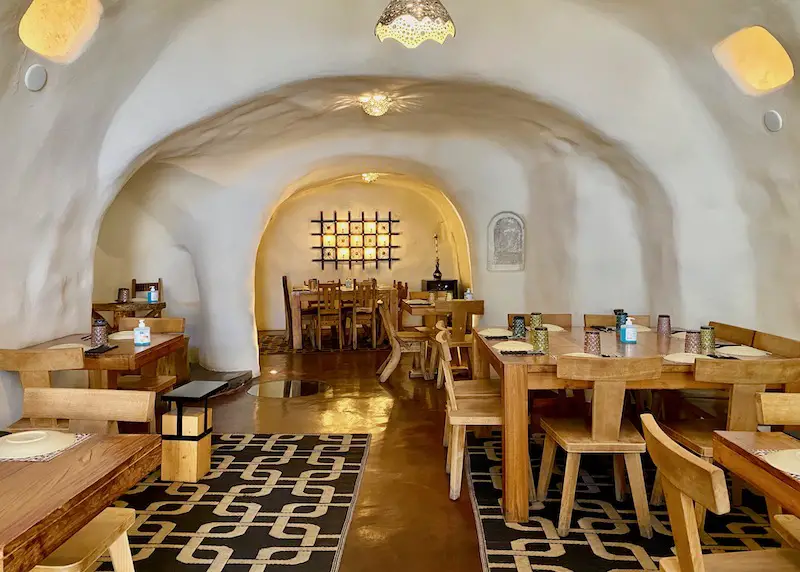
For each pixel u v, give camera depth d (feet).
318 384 18.90
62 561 5.32
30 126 10.00
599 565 7.82
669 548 8.27
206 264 19.48
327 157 18.60
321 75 12.47
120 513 6.32
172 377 13.35
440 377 18.01
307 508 9.63
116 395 6.96
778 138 10.99
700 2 10.32
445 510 9.59
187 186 18.25
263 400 16.85
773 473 5.06
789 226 11.62
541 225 18.12
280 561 7.97
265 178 18.58
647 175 13.67
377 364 22.17
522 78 12.73
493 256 19.04
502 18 12.48
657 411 12.80
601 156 14.99
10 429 9.52
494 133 17.46
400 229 31.63
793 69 9.74
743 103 11.38
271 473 11.18
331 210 31.32
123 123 12.25
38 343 11.39
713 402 13.50
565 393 14.67
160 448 6.08
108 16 10.09
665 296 14.51
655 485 9.70
